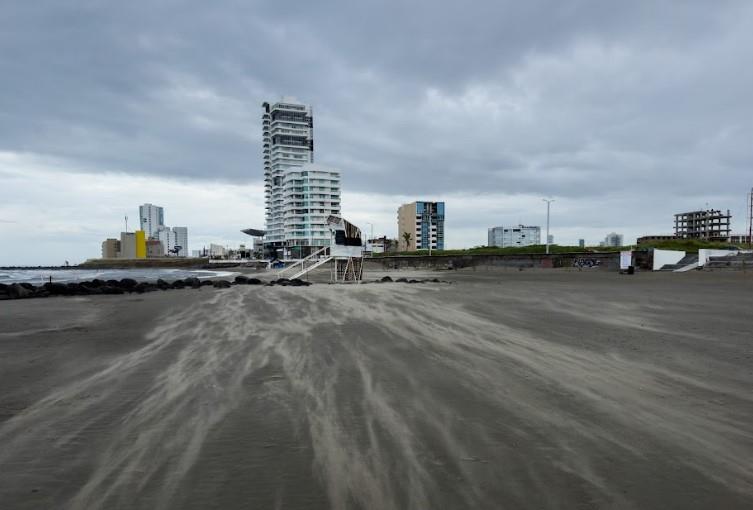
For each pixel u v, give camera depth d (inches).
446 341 319.9
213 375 231.9
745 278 1251.8
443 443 147.5
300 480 123.3
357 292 762.2
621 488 118.3
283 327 380.2
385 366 249.1
